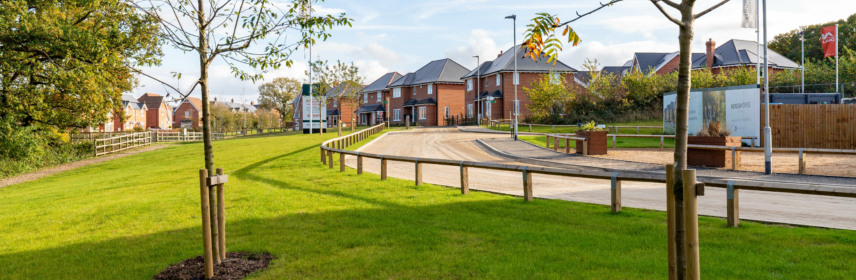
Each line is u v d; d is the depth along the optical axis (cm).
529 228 653
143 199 1016
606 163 1688
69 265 546
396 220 722
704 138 1577
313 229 678
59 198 1188
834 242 541
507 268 477
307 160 1778
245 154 2272
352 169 1506
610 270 462
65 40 1909
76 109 2725
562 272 462
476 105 5712
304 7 540
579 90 4681
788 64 4816
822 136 2220
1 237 715
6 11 1825
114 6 487
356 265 505
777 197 916
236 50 532
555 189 1085
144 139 3994
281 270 495
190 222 752
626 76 4219
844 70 3653
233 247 588
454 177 1346
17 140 2234
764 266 459
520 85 5097
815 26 5684
